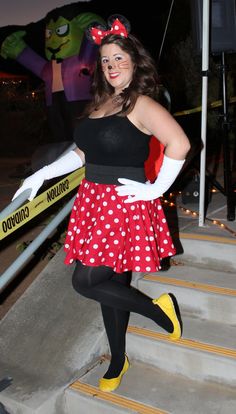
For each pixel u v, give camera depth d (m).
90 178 2.49
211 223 3.69
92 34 2.55
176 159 2.30
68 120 6.07
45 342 3.09
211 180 4.12
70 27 5.82
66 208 3.03
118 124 2.36
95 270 2.47
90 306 3.22
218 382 2.74
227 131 3.63
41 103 11.06
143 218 2.47
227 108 3.61
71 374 2.90
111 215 2.41
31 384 2.87
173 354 2.84
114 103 2.43
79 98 5.94
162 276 3.29
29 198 2.68
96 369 2.97
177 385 2.80
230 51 3.50
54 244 4.49
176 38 9.66
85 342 3.02
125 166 2.42
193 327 2.99
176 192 4.54
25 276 4.20
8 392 2.82
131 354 3.02
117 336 2.72
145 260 2.45
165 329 2.83
